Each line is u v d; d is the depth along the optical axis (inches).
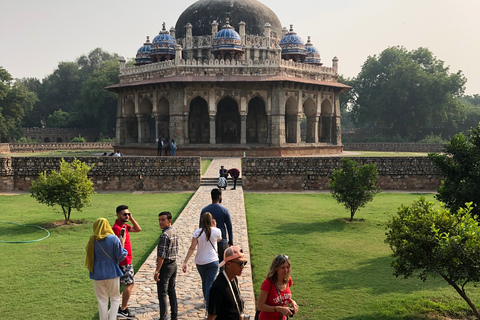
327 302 245.1
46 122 2687.0
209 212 232.2
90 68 2827.3
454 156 340.5
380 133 2047.2
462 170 330.6
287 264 147.6
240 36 1195.9
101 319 189.6
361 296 254.5
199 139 1283.2
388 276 289.4
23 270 302.7
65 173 454.9
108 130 2322.8
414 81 1787.6
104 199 619.8
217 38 1131.9
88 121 2340.1
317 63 1449.3
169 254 203.8
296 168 706.2
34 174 703.7
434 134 1985.7
